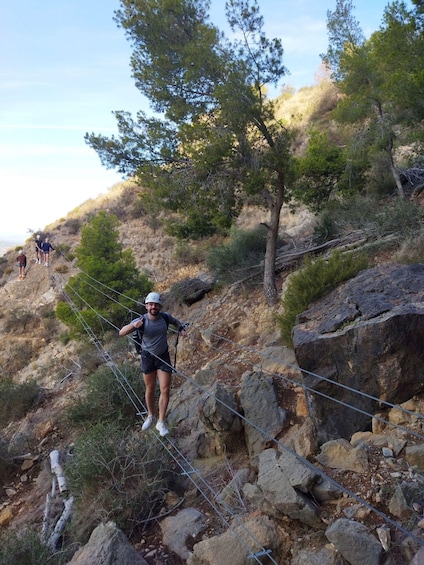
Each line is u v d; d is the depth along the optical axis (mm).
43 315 26625
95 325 18234
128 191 34250
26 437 11414
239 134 12281
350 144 15953
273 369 8664
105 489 7000
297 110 32281
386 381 6418
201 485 7164
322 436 6660
